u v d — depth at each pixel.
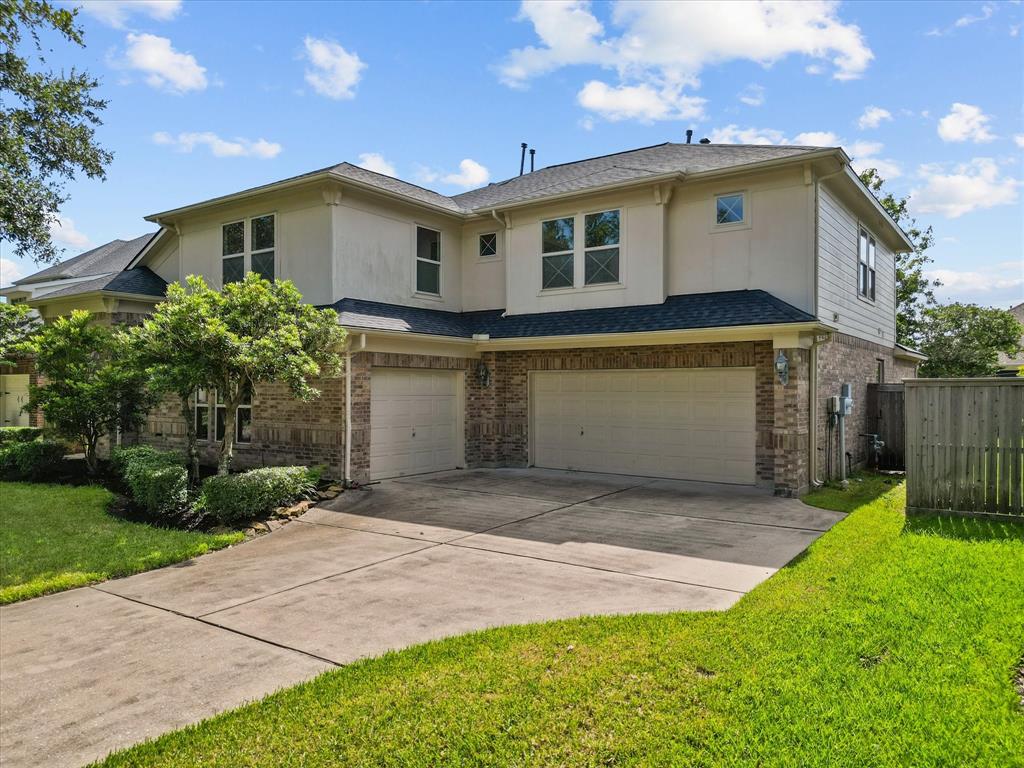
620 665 4.23
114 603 6.02
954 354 25.42
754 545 7.64
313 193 12.76
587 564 6.96
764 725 3.38
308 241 12.85
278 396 12.42
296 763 3.30
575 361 13.42
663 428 12.73
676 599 5.71
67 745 3.59
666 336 11.45
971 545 6.93
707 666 4.14
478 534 8.42
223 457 9.79
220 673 4.47
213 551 7.90
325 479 11.58
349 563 7.21
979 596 5.21
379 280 13.44
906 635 4.46
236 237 14.09
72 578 6.61
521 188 16.55
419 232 14.57
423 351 12.95
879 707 3.49
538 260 14.16
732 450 11.97
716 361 11.94
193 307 9.02
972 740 3.16
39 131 11.98
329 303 12.45
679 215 12.80
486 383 14.41
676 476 12.58
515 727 3.54
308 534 8.67
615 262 13.22
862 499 10.49
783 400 10.72
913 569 6.03
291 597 6.08
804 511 9.58
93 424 12.62
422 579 6.53
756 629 4.75
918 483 8.68
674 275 12.83
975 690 3.67
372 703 3.88
